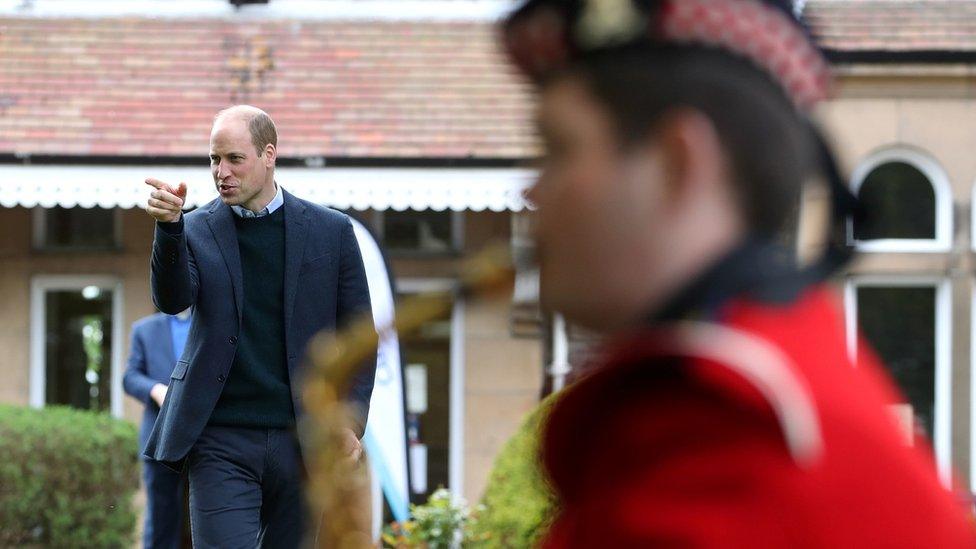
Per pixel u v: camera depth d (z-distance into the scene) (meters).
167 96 15.85
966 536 1.30
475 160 14.55
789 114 1.40
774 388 1.26
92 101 15.63
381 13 17.19
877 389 1.37
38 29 16.64
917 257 14.84
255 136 6.04
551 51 1.43
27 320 14.71
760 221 1.39
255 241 6.04
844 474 1.26
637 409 1.31
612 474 1.32
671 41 1.39
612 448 1.32
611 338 1.40
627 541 1.28
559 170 1.44
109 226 14.90
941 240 14.91
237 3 17.16
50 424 12.73
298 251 6.05
